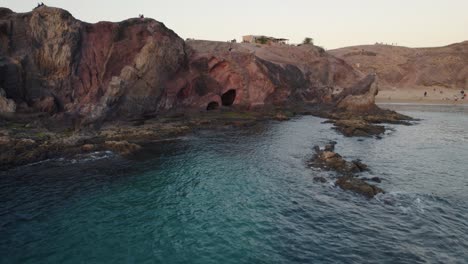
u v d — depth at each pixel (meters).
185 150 40.78
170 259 17.88
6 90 45.19
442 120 71.31
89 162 34.66
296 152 40.34
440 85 136.25
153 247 19.03
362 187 27.06
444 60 147.62
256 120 64.88
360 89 82.00
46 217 22.58
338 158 34.59
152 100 60.75
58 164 33.69
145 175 31.30
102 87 56.16
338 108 79.81
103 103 52.91
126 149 38.72
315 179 30.06
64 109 51.44
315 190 27.75
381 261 17.77
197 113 68.31
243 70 77.38
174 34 66.12
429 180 30.48
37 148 35.78
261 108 78.12
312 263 17.58
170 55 63.28
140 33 59.81
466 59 146.12
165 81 63.50
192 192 27.30
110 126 50.25
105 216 22.81
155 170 32.81
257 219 22.56
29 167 32.53
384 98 120.88
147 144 43.28
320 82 109.88
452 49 159.88
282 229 21.20
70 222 21.92
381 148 42.84
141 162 35.34
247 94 77.94
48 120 46.84
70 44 52.84
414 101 114.00
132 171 32.38
